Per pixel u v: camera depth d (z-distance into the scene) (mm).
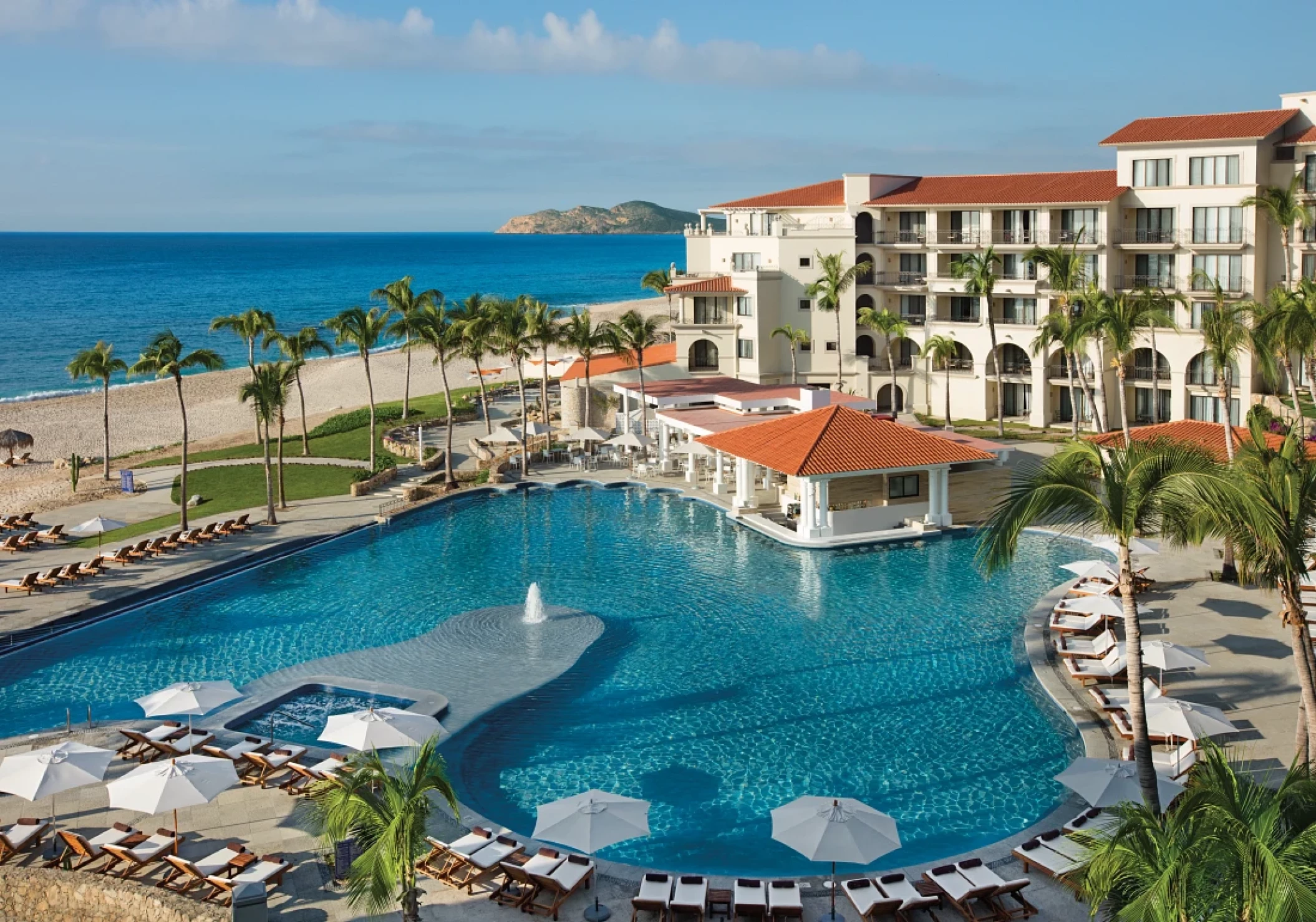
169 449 75125
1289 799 15828
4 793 23562
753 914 20203
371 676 32812
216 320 58688
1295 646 21219
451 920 20531
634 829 20531
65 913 20500
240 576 44156
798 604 39031
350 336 62469
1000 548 22062
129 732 28094
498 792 25922
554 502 55844
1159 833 15953
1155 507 21047
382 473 58969
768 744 28125
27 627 37531
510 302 64812
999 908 20172
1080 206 68812
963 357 76188
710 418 58938
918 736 28422
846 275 75625
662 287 87938
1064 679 31188
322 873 21922
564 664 33469
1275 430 52188
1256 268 63969
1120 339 47344
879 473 46156
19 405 99250
